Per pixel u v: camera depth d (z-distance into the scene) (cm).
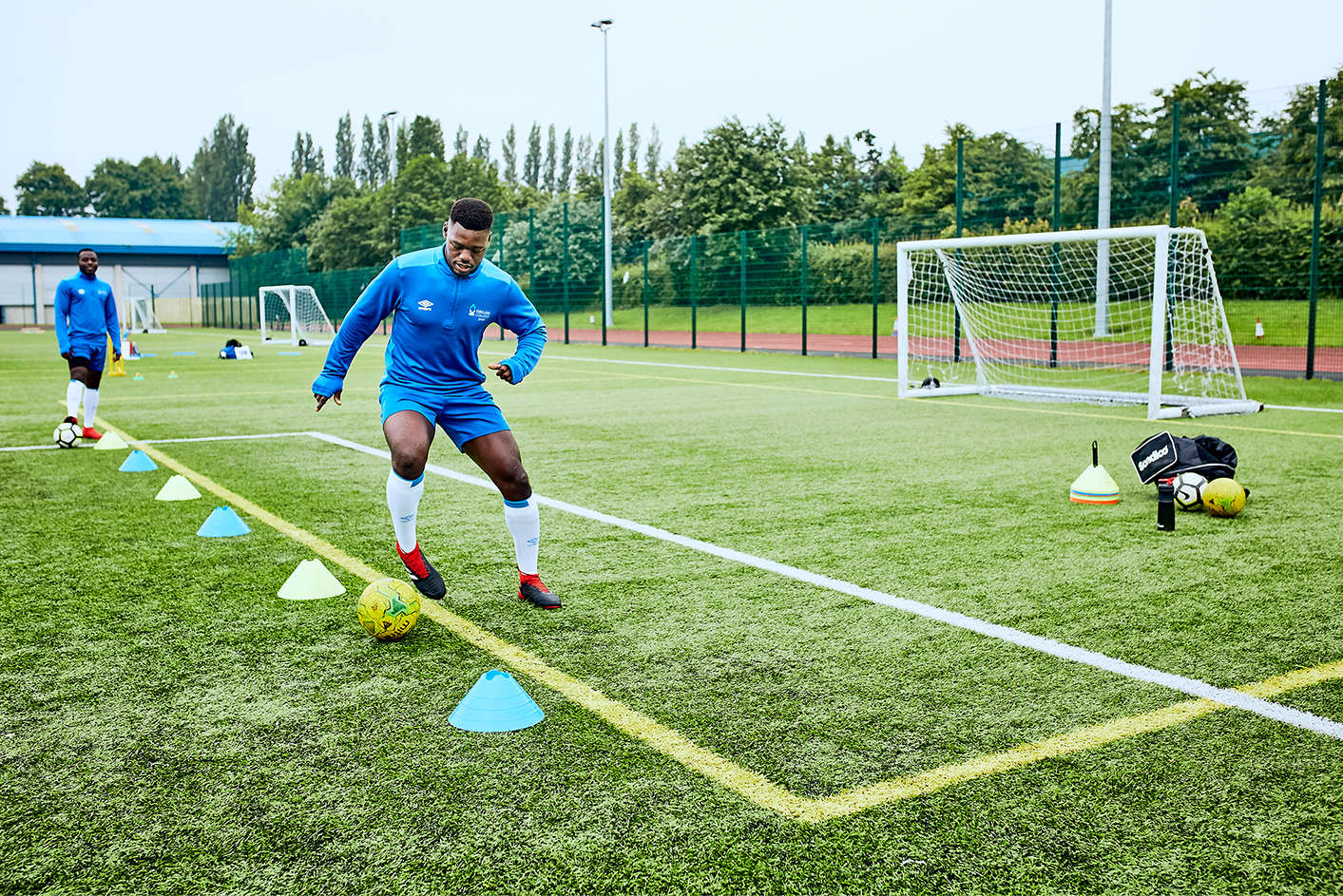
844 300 2461
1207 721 323
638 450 900
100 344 955
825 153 5250
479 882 237
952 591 466
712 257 2703
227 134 10419
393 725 324
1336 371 1608
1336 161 1650
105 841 256
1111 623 419
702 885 235
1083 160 2123
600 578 493
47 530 593
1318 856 246
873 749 306
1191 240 1323
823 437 977
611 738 314
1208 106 1866
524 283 3362
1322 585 469
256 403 1346
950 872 240
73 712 336
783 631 414
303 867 244
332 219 5362
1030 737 313
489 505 668
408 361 445
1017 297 1775
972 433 994
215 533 580
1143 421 1084
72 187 8544
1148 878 237
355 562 525
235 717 330
